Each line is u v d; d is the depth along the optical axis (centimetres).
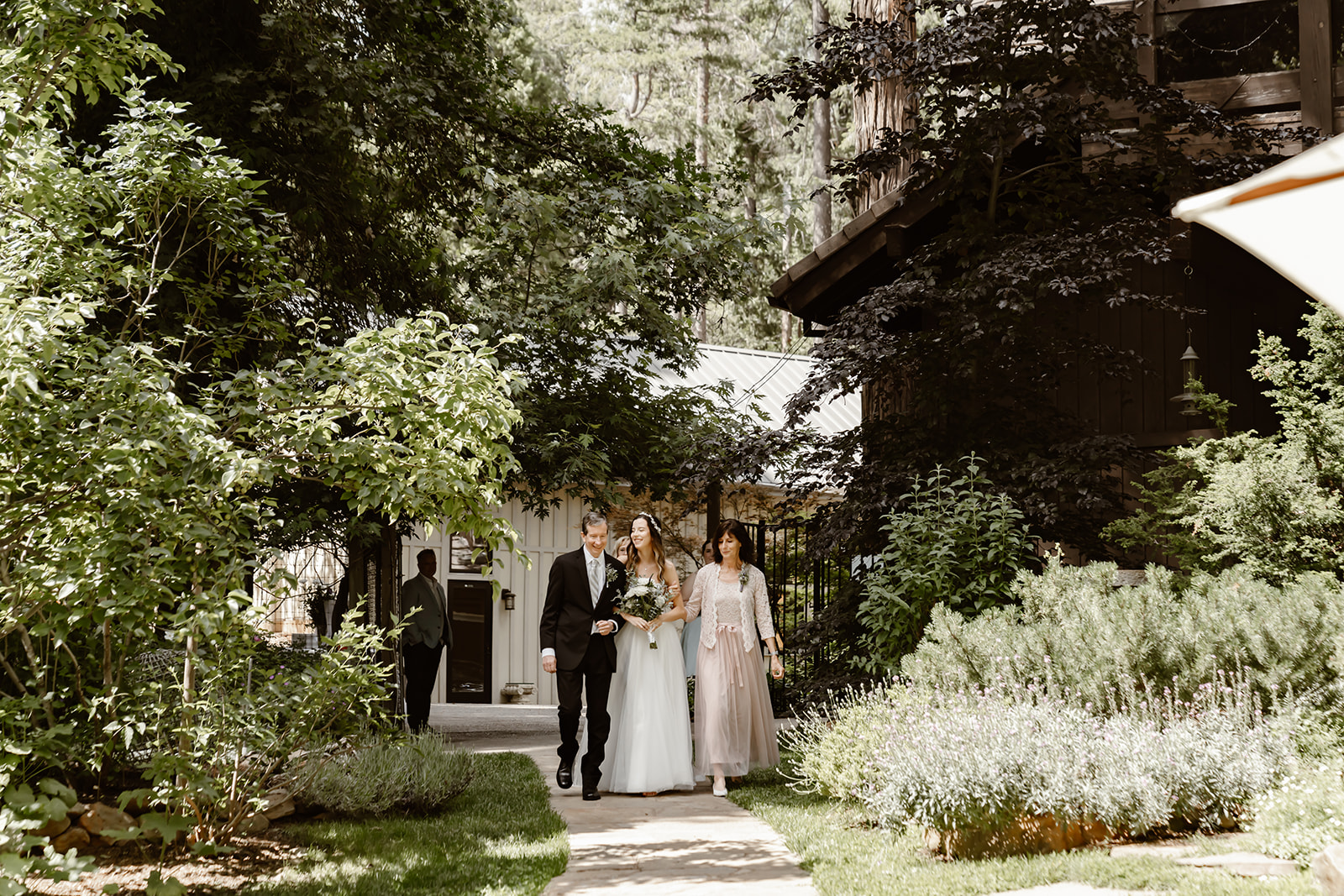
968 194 1136
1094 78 1042
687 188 1407
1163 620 739
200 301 751
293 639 1384
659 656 848
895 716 701
